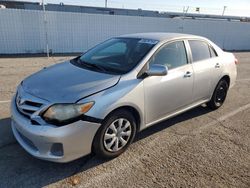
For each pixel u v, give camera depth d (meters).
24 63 10.42
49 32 14.03
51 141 2.68
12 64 10.05
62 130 2.67
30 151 2.87
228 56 5.26
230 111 5.16
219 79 4.89
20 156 3.21
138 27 16.59
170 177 2.92
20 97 3.05
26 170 2.95
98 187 2.72
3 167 2.98
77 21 14.59
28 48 13.69
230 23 20.64
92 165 3.10
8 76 7.69
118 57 3.73
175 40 4.04
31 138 2.75
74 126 2.72
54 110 2.71
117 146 3.22
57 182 2.78
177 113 4.11
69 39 14.68
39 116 2.75
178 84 3.87
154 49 3.65
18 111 3.03
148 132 4.02
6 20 12.77
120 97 3.04
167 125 4.32
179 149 3.55
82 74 3.32
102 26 15.42
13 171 2.92
